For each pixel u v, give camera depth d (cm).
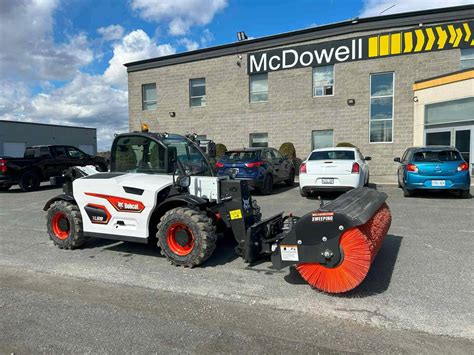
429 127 1491
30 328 316
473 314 323
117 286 411
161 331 308
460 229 633
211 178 486
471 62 1485
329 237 363
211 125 1944
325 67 1694
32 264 496
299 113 1742
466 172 938
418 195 1043
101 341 293
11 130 3466
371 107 1620
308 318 325
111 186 512
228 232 543
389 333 296
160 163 522
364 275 352
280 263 389
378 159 1620
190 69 1970
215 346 283
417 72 1537
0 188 1463
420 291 375
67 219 562
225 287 401
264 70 1794
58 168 1551
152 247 572
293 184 1435
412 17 1521
